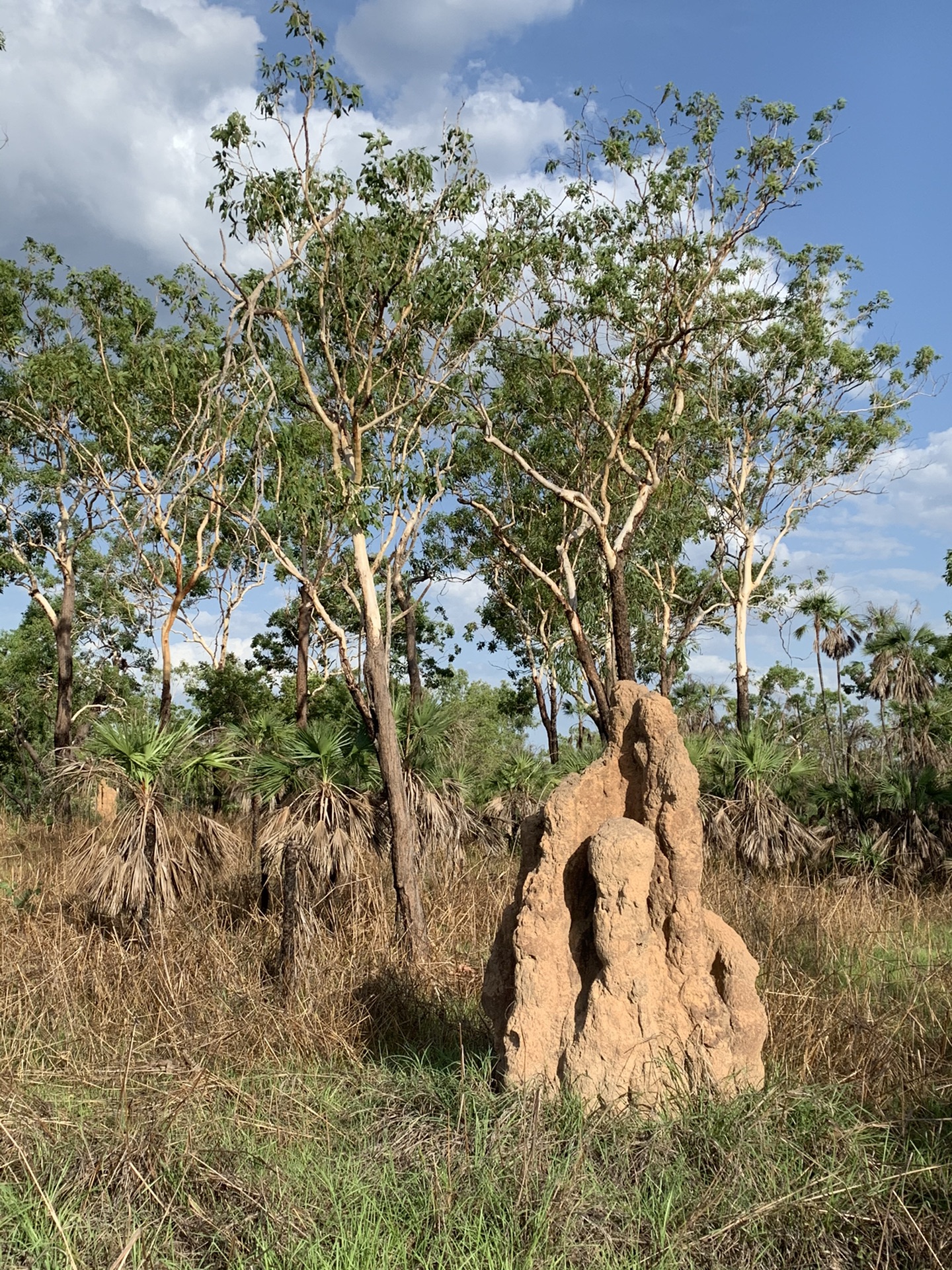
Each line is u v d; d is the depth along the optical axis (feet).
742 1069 19.54
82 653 112.47
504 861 47.96
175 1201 15.79
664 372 61.87
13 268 79.30
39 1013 26.20
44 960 29.19
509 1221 14.85
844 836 60.39
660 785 20.52
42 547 88.79
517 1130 17.39
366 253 40.32
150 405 63.26
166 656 53.57
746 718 93.91
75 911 34.86
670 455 65.46
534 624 98.27
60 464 85.40
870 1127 18.39
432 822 41.78
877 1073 21.53
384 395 46.37
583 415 69.62
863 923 35.91
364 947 33.17
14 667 108.37
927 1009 25.34
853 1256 14.67
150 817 35.58
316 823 36.88
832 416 94.63
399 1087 21.09
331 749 38.99
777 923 33.86
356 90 39.96
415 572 92.73
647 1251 14.46
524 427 72.90
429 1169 16.39
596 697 62.13
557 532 80.07
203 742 39.70
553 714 92.17
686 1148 17.22
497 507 80.89
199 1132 18.06
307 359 44.91
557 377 67.31
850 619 94.22
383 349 42.57
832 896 43.78
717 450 94.73
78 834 39.40
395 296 42.32
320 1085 21.80
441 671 116.16
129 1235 14.53
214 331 62.69
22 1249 14.39
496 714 116.78
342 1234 14.57
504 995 21.44
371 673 38.45
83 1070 21.85
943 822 57.93
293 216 41.34
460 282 43.42
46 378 65.46
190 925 32.81
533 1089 18.95
